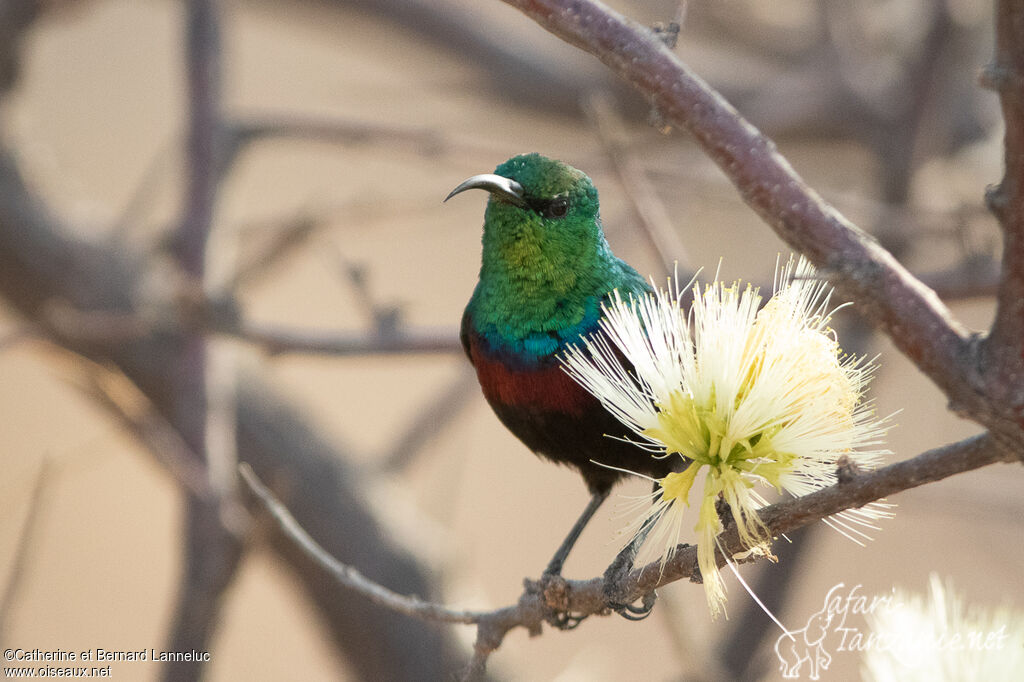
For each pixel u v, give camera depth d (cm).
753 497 420
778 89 1391
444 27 1528
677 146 1332
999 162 1367
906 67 1245
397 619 1066
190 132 1027
